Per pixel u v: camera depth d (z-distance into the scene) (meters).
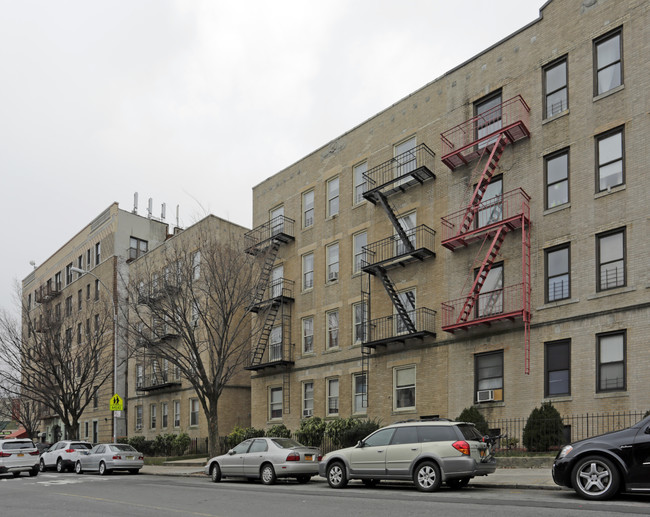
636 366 18.77
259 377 33.62
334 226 30.92
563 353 20.86
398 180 26.94
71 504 14.97
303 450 18.80
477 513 10.74
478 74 25.41
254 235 35.66
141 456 27.52
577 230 21.02
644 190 19.42
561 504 11.48
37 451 28.31
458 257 24.88
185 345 32.31
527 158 23.02
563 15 22.64
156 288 32.00
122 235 49.12
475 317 23.77
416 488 15.66
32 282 64.44
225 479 21.17
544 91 22.95
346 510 11.82
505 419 22.05
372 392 27.34
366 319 28.36
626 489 11.59
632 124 20.03
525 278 22.02
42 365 41.72
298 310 32.16
